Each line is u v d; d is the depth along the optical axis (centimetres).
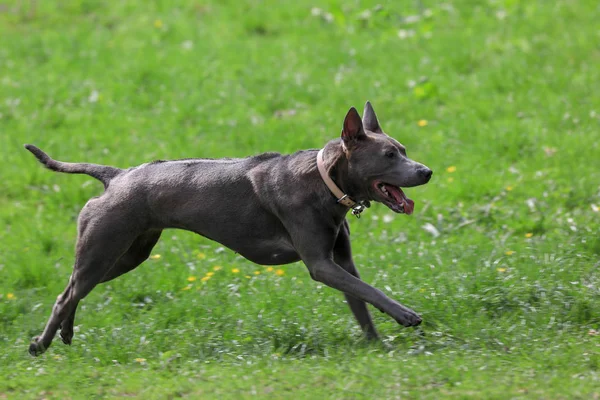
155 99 1870
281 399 798
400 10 2169
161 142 1670
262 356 919
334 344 949
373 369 842
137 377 873
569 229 1256
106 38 2175
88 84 1928
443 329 957
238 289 1135
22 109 1827
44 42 2142
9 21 2303
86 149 1666
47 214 1470
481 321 962
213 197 948
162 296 1140
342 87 1848
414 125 1698
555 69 1864
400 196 911
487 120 1711
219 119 1755
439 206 1399
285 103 1823
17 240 1369
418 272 1123
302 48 2055
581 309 978
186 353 943
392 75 1895
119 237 960
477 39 2025
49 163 1015
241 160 968
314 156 928
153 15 2302
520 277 1062
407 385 814
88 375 895
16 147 1666
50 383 874
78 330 1038
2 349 996
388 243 1283
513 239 1255
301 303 1052
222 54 2048
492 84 1834
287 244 951
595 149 1540
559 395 780
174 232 1358
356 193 919
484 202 1419
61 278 1215
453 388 807
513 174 1488
